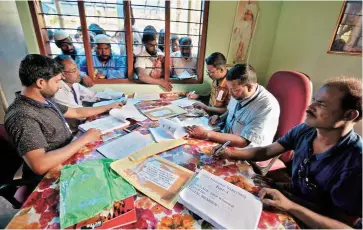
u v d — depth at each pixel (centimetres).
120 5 183
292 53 195
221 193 70
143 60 201
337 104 62
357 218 63
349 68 140
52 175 78
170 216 62
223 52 210
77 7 173
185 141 106
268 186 77
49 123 98
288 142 93
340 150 67
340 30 145
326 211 72
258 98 118
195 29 205
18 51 161
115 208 63
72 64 146
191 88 219
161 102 170
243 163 90
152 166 83
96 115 140
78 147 94
